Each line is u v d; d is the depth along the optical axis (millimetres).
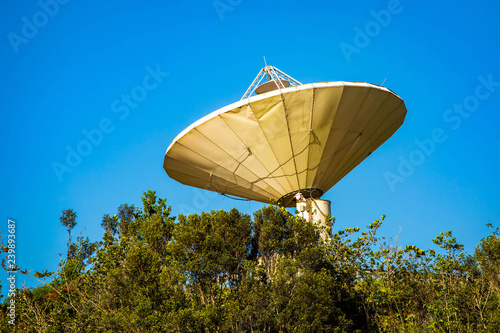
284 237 30000
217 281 28656
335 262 32125
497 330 26750
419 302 31844
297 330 25516
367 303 31203
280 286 26641
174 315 25281
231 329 26172
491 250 31766
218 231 29766
